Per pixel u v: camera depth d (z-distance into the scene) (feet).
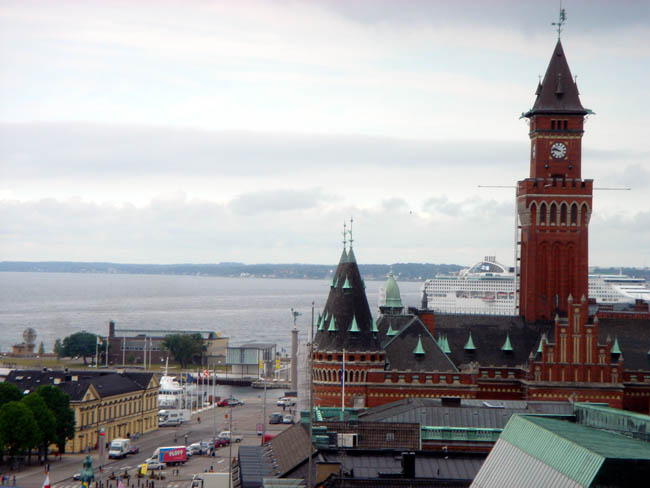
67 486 593.42
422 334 624.59
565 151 654.53
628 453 253.24
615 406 596.70
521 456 288.71
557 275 652.48
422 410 434.71
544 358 599.16
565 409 447.42
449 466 353.10
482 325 651.25
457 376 608.60
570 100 654.12
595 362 598.75
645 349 625.41
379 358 609.42
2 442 638.53
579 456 258.37
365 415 481.87
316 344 618.44
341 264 625.82
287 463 387.34
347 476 333.42
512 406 462.19
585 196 650.43
